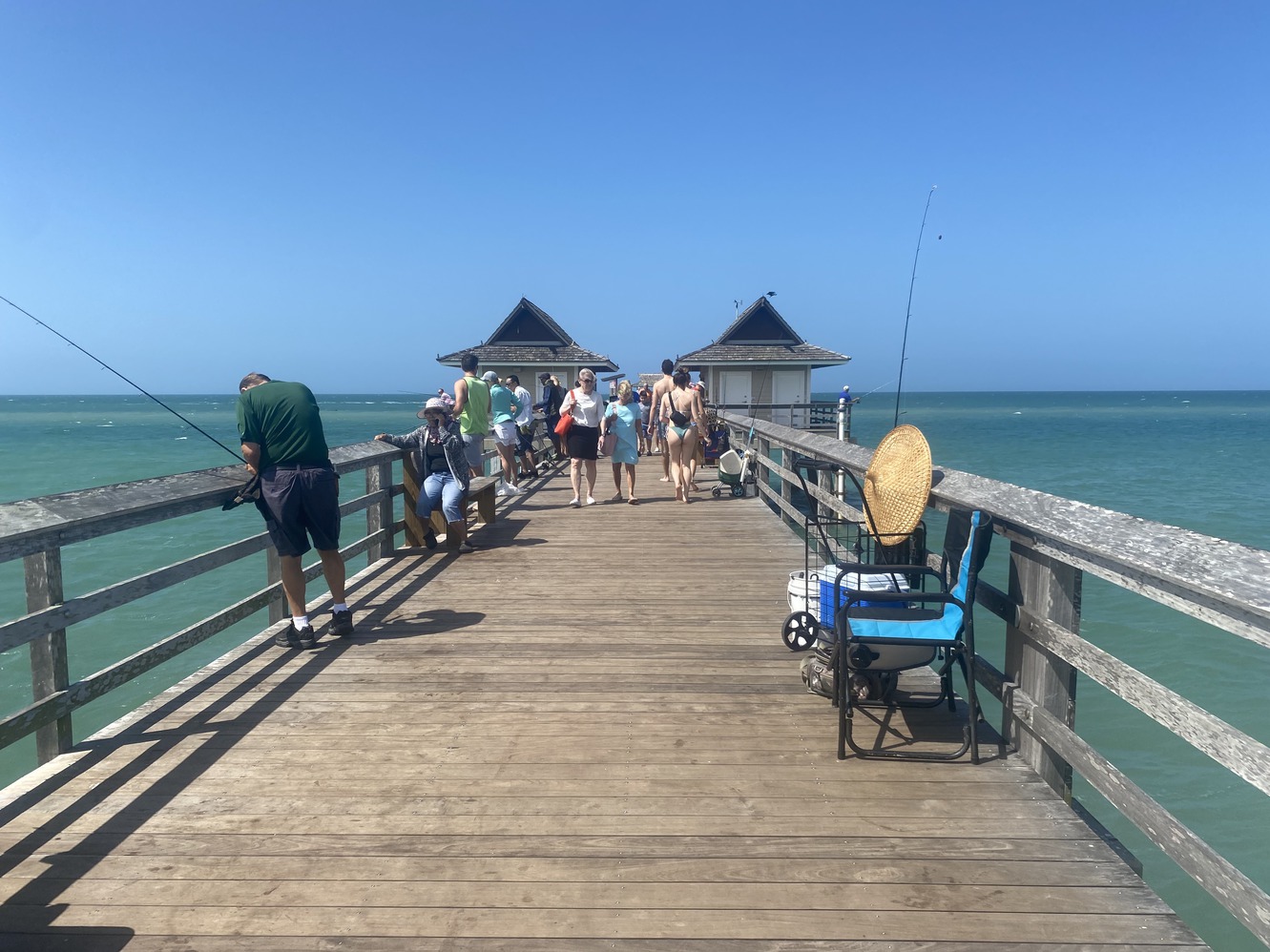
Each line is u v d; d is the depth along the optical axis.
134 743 3.64
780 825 2.93
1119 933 2.36
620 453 11.05
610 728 3.81
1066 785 3.28
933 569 3.82
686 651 4.93
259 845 2.82
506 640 5.13
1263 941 2.00
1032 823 2.95
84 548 16.45
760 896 2.53
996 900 2.51
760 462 10.70
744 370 29.62
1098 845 2.81
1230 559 2.16
